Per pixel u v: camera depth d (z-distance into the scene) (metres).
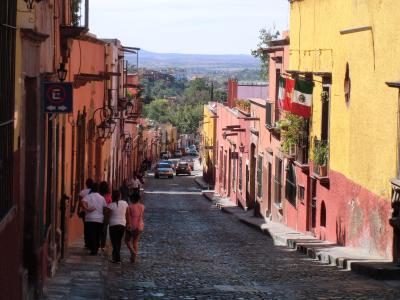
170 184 91.69
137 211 22.50
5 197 10.84
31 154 14.55
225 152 68.25
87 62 30.06
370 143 23.11
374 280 18.67
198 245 29.38
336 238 27.56
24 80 12.65
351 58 25.72
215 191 77.31
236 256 25.25
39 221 14.98
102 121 36.44
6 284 10.83
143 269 20.92
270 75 42.59
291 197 36.19
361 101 24.30
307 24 32.78
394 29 20.89
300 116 32.31
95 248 22.08
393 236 20.64
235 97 69.31
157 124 165.88
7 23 10.62
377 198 22.22
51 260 17.23
